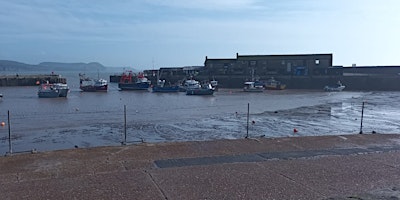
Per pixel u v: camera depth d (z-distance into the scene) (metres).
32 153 7.26
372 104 37.16
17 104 37.69
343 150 7.51
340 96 50.12
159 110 31.11
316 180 5.31
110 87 75.56
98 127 20.58
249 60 77.06
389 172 5.73
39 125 21.45
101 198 4.54
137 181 5.23
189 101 41.97
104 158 6.82
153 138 16.88
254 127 20.72
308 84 69.69
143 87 65.19
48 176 5.64
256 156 6.94
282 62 74.44
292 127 20.77
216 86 67.00
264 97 48.66
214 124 21.97
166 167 6.11
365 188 4.95
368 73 72.50
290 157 6.84
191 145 7.99
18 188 4.95
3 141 16.28
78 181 5.24
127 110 30.97
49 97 47.00
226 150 7.49
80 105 36.41
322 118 25.23
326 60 70.94
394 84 63.31
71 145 15.30
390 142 8.39
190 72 83.25
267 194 4.70
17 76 81.69
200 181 5.25
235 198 4.55
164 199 4.50
